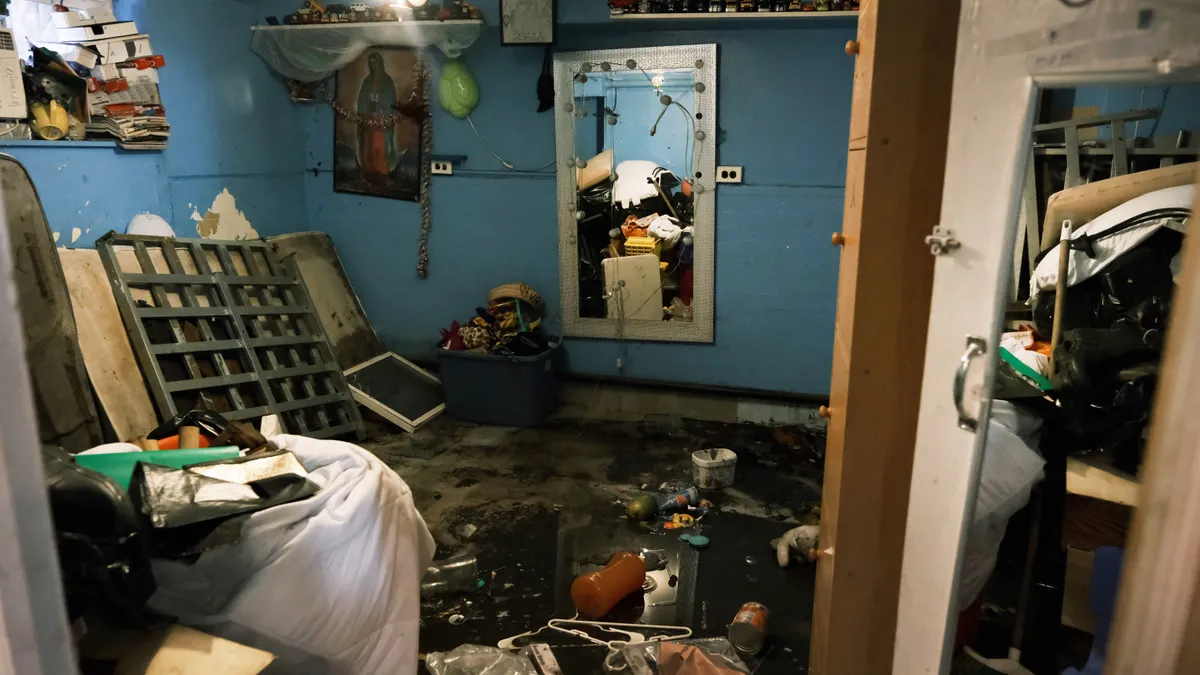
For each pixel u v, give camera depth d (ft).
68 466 4.50
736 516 10.34
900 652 4.17
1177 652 2.32
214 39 12.89
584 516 10.31
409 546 6.28
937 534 3.81
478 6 13.47
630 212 13.71
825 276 13.07
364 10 13.06
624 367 14.49
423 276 15.28
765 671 7.19
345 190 15.30
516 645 7.54
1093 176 9.81
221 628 4.97
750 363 13.80
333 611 5.41
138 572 4.45
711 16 11.58
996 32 3.13
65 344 8.67
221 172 13.23
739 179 13.03
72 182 10.41
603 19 12.39
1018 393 6.68
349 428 12.88
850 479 4.99
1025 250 10.03
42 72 10.02
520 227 14.43
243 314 12.10
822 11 11.18
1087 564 6.11
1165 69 2.73
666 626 7.87
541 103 13.47
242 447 6.58
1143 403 6.02
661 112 13.10
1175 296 2.28
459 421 13.94
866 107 4.54
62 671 2.39
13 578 2.21
